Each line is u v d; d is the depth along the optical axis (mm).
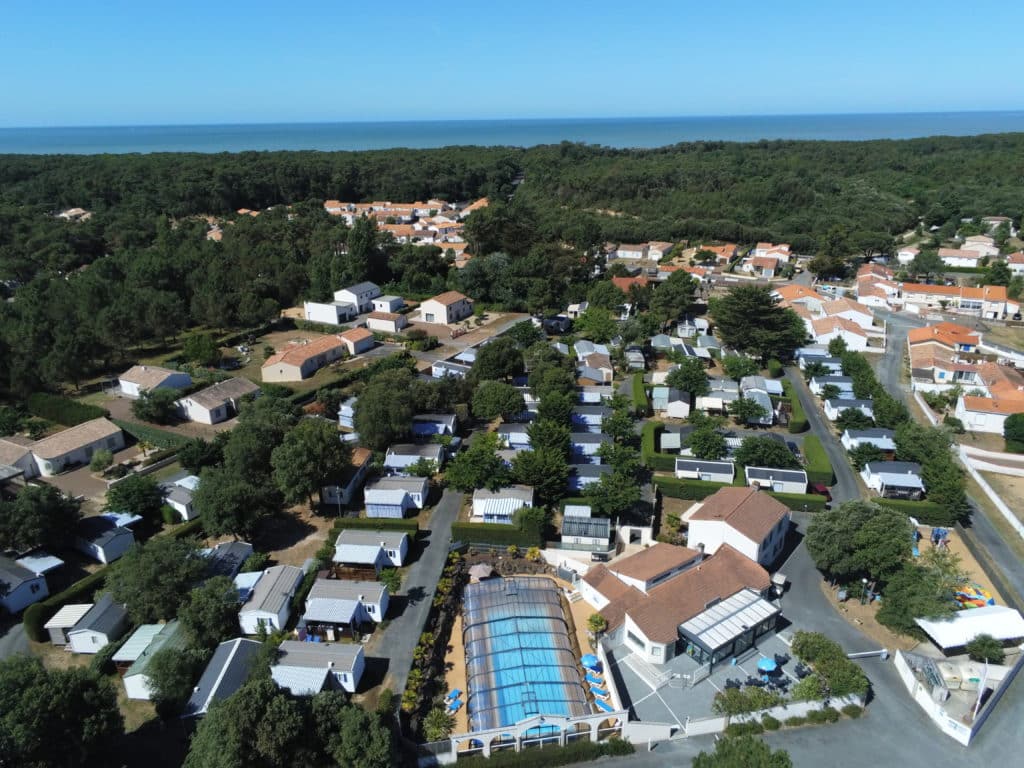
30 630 60406
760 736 52188
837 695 53875
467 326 153375
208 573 65188
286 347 139250
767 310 128875
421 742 50719
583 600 68000
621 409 102750
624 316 156750
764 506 74250
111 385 118125
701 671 57406
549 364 112500
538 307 154625
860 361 121500
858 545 65750
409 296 174000
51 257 176750
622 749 50812
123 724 48719
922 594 60938
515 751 50625
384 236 192000
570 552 73500
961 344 136875
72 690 45438
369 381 107750
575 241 197375
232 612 60438
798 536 78125
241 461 77750
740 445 91938
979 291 167250
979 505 84750
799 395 118188
